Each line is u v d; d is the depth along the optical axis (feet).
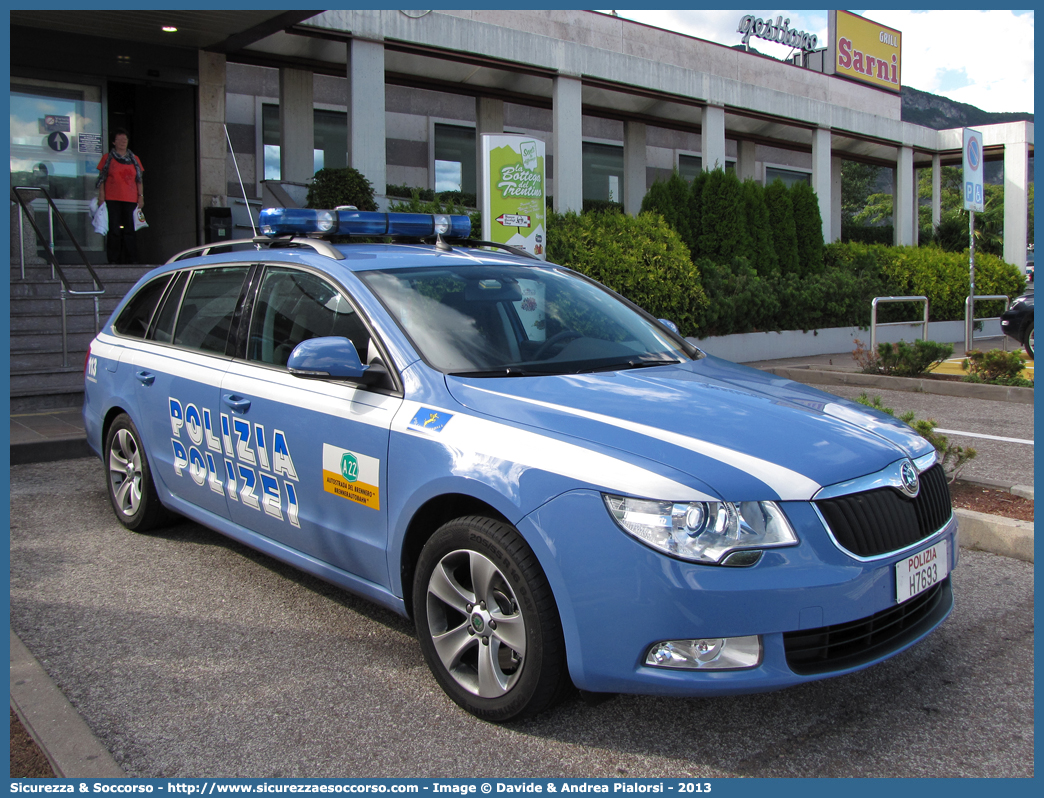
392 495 10.87
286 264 13.94
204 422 14.48
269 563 15.46
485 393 10.65
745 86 64.59
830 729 9.84
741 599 8.53
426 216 15.62
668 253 45.06
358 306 12.25
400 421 10.87
